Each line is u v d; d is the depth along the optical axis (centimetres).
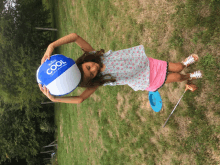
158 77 214
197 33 254
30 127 1287
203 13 248
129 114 386
